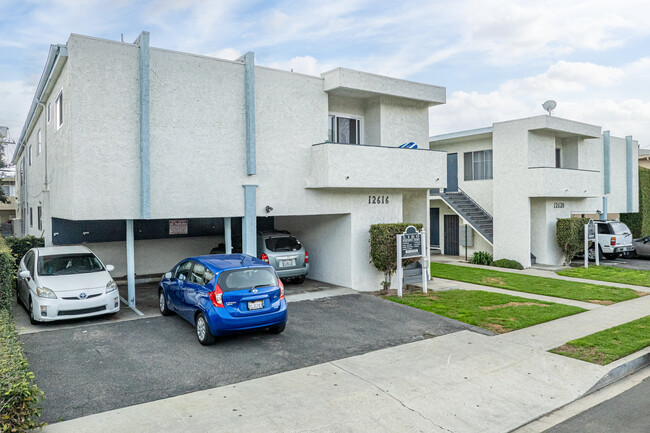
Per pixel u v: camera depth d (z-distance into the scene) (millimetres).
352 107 14680
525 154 19406
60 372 7059
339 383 6844
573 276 16922
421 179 14367
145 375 7000
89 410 5832
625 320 10656
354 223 13859
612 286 14938
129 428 5383
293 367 7453
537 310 11383
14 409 4617
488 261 20297
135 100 10422
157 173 10672
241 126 11859
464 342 8906
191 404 6043
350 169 12797
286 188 12648
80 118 9781
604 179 23797
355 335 9234
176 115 10898
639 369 8109
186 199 11062
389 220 14664
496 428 5742
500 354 8266
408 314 10930
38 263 10320
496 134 20438
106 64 10055
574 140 21953
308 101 13070
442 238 24422
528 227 19266
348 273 13922
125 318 10219
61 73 11164
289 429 5465
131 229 11055
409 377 7145
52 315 9180
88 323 9773
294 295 12828
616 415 6199
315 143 13172
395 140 14609
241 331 8328
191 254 16469
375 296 12891
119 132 10234
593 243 21828
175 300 9711
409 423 5738
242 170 11891
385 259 13219
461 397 6535
